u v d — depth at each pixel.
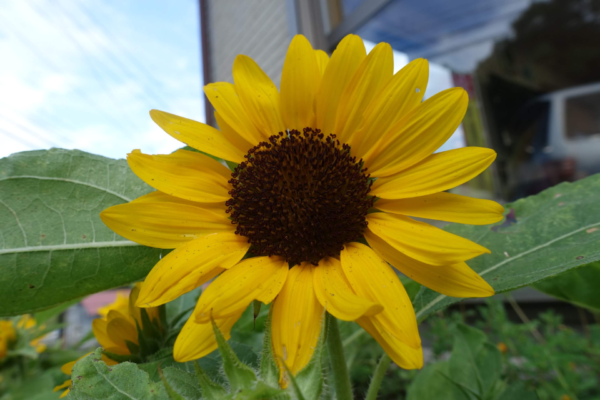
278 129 0.13
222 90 0.13
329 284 0.10
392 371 0.31
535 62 0.51
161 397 0.10
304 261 0.11
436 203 0.11
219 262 0.10
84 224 0.13
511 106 0.53
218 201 0.12
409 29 0.59
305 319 0.09
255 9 0.80
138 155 0.12
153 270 0.10
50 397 0.21
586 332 0.32
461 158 0.11
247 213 0.12
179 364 0.13
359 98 0.13
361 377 0.30
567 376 0.23
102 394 0.10
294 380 0.07
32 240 0.12
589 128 0.47
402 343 0.09
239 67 0.14
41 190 0.13
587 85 0.48
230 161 0.13
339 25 0.63
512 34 0.52
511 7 0.51
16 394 0.28
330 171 0.12
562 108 0.49
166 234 0.11
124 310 0.16
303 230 0.11
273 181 0.12
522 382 0.16
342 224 0.11
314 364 0.08
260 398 0.07
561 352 0.27
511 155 0.52
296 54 0.13
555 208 0.14
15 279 0.12
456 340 0.20
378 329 0.09
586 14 0.47
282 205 0.12
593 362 0.24
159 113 0.13
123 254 0.13
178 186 0.12
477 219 0.10
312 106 0.13
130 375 0.10
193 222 0.12
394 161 0.12
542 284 0.17
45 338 0.37
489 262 0.14
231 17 0.91
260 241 0.11
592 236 0.13
